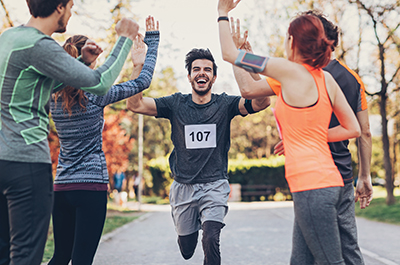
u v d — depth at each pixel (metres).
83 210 3.46
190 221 4.63
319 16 3.40
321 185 2.75
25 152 2.67
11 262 2.65
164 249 8.26
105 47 13.16
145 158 40.59
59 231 3.61
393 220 13.47
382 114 18.75
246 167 32.09
